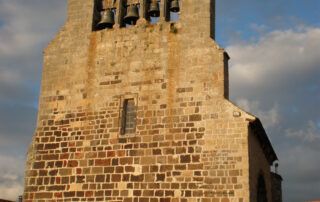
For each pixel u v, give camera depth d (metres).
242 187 21.84
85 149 25.44
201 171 22.81
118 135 25.02
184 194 22.73
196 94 24.23
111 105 25.80
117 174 24.33
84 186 24.75
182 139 23.70
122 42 26.83
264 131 25.22
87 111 26.16
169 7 27.19
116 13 27.83
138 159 24.19
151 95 25.14
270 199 30.89
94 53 27.20
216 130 23.22
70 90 26.92
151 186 23.47
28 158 26.38
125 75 26.09
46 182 25.52
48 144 26.25
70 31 28.14
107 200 24.06
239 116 22.98
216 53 24.56
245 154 22.30
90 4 28.33
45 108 27.03
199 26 25.45
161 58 25.62
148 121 24.70
